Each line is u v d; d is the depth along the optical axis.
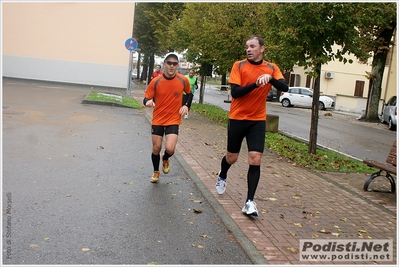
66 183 6.03
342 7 8.45
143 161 7.84
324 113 28.98
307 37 8.74
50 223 4.54
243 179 7.02
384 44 23.00
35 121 11.00
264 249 4.23
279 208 5.59
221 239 4.45
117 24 27.20
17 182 5.88
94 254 3.89
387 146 13.84
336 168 8.61
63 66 27.11
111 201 5.42
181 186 6.36
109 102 16.56
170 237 4.41
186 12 20.55
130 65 21.64
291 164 8.69
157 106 6.20
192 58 22.02
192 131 12.43
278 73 5.07
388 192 6.98
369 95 24.44
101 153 8.16
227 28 15.13
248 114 5.16
